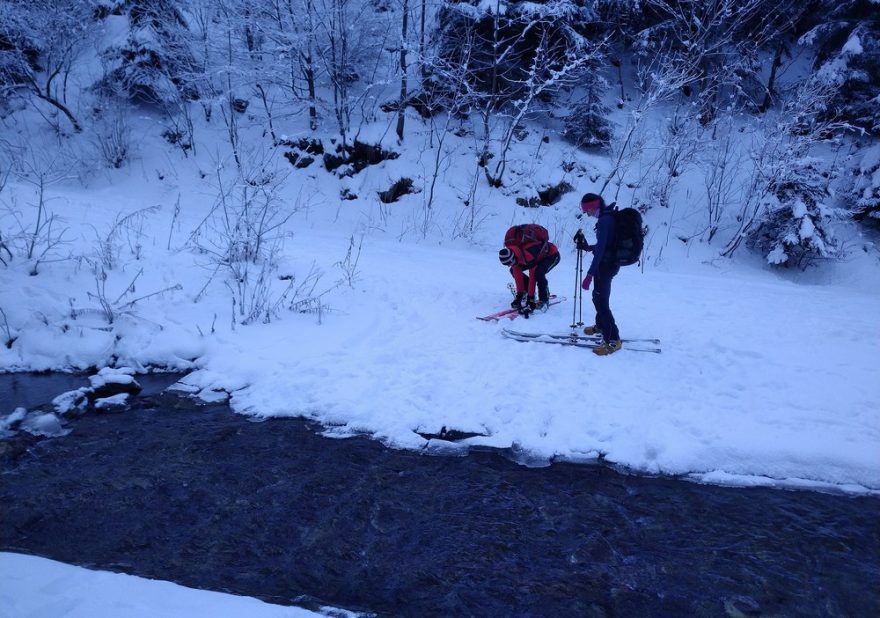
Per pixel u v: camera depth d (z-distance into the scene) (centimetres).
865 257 1405
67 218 923
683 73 1472
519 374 561
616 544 350
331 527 361
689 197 1580
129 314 643
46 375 569
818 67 1730
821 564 334
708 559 337
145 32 1576
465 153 1628
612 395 521
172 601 270
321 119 1634
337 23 1515
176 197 1455
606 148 1642
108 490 393
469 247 1392
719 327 712
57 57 1595
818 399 514
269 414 502
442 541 350
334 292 770
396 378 554
